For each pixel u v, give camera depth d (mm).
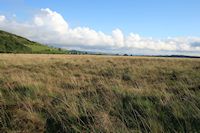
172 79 14633
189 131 5719
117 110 7059
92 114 6699
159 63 28172
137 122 6055
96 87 10734
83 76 14883
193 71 18359
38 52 178375
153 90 9922
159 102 7883
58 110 7047
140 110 7109
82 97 8578
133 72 17578
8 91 9328
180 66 24172
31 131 5906
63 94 8898
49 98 8633
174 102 7641
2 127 5941
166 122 6254
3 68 19594
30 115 6582
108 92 9281
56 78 13672
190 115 6605
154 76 15594
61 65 23000
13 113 6789
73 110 6883
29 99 8141
